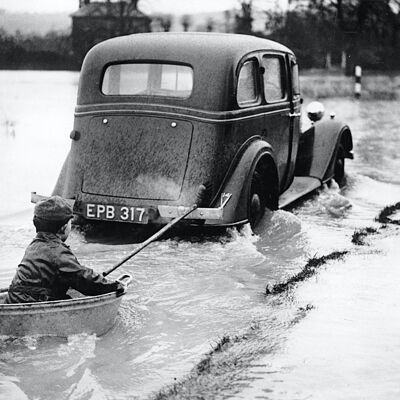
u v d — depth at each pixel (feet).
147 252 23.24
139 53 25.00
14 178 34.04
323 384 12.66
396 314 16.26
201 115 24.13
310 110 33.63
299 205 30.32
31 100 64.59
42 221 16.53
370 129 53.06
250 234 24.95
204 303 18.52
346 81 92.32
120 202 24.27
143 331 16.66
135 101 24.79
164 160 24.22
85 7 108.27
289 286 18.76
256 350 14.40
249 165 24.84
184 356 15.20
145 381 13.94
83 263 21.90
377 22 108.37
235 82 24.59
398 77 99.45
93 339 16.03
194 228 24.76
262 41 27.91
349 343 14.58
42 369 14.43
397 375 13.01
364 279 18.97
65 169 26.04
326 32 108.58
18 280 16.31
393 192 33.19
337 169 33.45
